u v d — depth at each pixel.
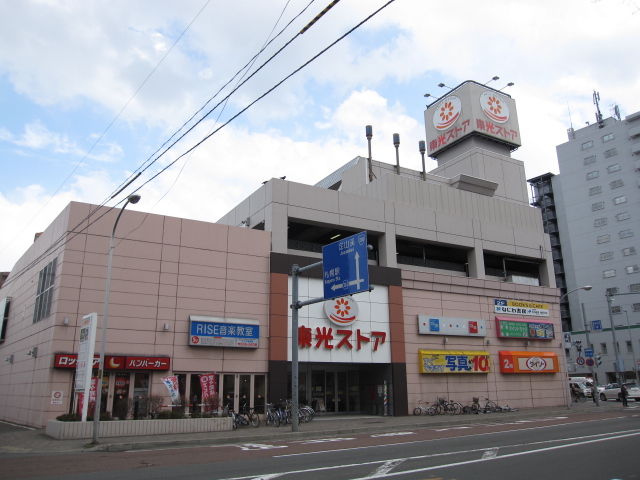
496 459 12.59
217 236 27.48
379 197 35.03
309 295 28.98
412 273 33.06
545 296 39.94
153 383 24.19
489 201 39.50
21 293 31.19
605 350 76.50
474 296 35.75
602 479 9.91
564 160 89.44
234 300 27.09
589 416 27.95
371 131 40.72
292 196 29.97
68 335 22.91
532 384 37.03
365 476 10.45
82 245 24.08
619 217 80.94
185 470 11.57
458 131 49.00
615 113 89.81
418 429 23.12
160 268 25.61
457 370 32.81
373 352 30.17
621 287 78.62
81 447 16.59
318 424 24.58
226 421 21.55
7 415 28.97
